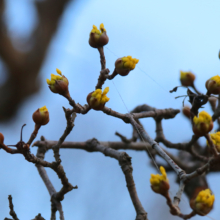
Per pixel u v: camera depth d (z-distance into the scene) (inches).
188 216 20.4
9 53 31.2
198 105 21.7
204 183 24.8
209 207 20.3
